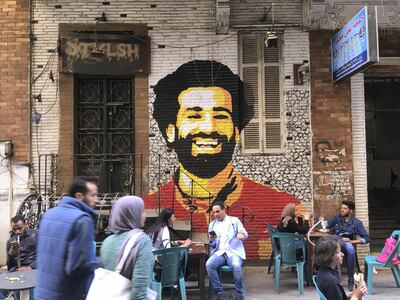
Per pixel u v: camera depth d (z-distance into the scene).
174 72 9.36
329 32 9.34
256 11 9.44
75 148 9.39
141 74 9.36
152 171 9.29
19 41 9.30
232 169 9.27
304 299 6.82
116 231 3.48
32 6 9.36
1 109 9.23
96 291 3.29
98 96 9.52
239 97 9.43
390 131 16.31
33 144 9.23
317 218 9.10
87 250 3.39
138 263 3.28
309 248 7.50
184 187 9.25
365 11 7.29
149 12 9.41
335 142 9.23
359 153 9.27
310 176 9.23
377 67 9.36
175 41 9.39
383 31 9.30
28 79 9.27
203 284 6.78
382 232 11.09
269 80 9.51
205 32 9.41
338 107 9.27
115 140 9.49
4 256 8.98
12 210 9.08
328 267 4.13
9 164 9.14
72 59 9.24
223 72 9.37
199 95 9.34
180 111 9.32
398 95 12.10
